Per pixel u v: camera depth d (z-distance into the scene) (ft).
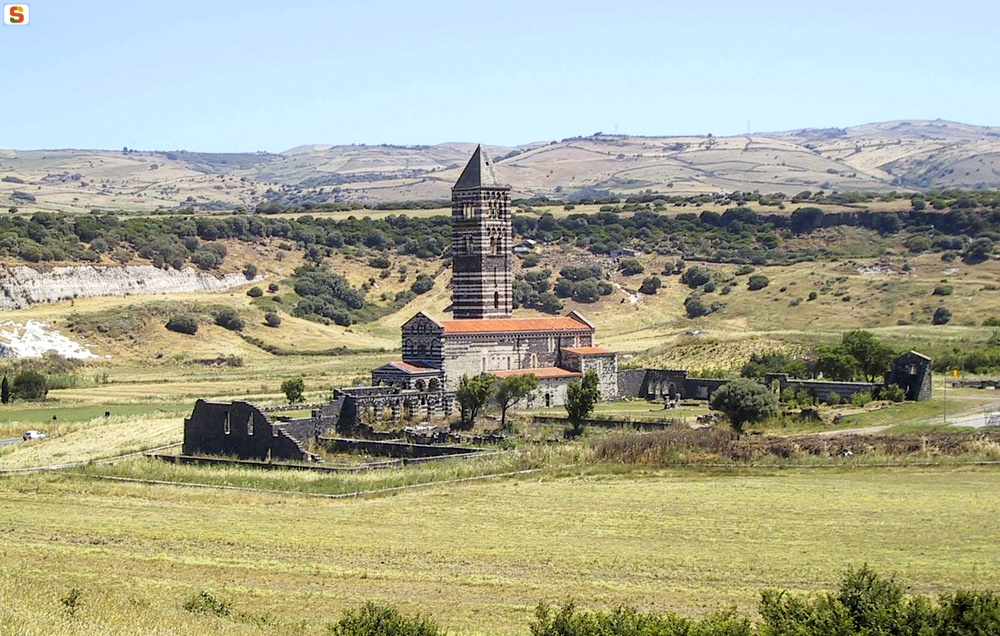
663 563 341.00
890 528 375.66
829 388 633.20
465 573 334.65
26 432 628.28
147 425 636.07
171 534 390.01
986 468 458.91
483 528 392.06
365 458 550.77
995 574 321.11
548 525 394.32
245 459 556.92
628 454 498.69
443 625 282.15
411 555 356.79
